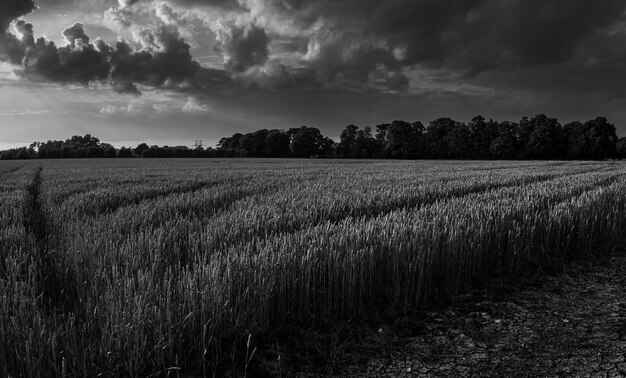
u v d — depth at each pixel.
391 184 15.26
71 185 15.45
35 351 3.15
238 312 4.01
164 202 9.91
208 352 3.70
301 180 18.48
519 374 3.57
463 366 3.70
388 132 98.19
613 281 5.89
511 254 6.27
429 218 6.71
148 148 107.62
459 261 5.48
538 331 4.38
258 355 3.77
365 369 3.64
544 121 83.44
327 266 4.74
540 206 8.82
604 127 80.94
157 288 3.88
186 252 5.67
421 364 3.73
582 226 7.18
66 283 4.68
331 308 4.59
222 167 38.03
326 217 8.26
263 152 111.12
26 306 3.62
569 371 3.60
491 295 5.39
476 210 6.97
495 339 4.20
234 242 5.95
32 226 7.77
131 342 3.34
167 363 3.43
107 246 5.36
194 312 3.67
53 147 106.06
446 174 22.42
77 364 3.17
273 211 8.16
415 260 5.08
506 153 85.56
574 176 18.42
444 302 5.13
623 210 8.21
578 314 4.79
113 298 3.69
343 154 107.88
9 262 4.79
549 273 6.23
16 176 22.84
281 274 4.30
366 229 5.58
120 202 11.15
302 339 4.07
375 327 4.41
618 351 3.90
